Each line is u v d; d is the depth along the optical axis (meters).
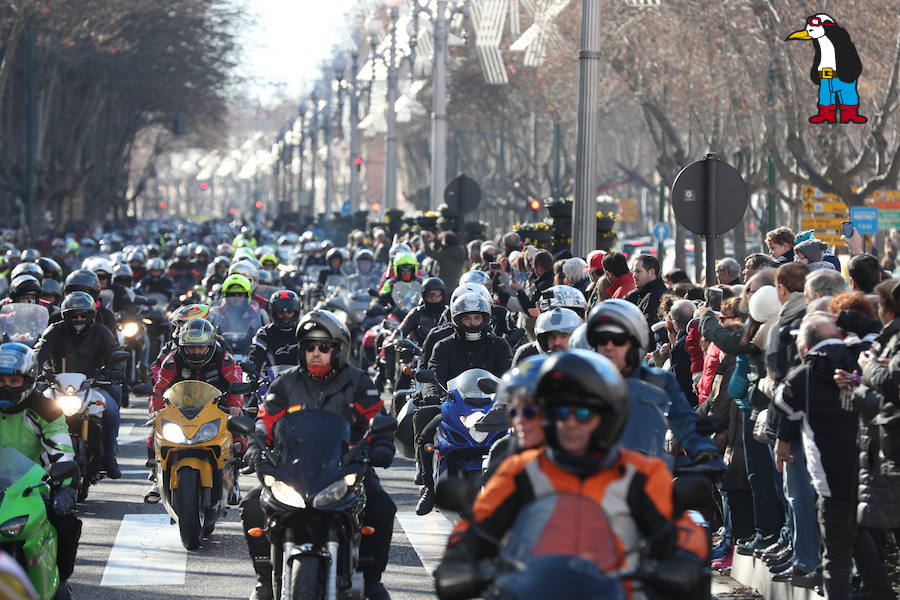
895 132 112.19
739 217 43.25
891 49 97.38
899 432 25.23
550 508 16.97
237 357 47.59
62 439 26.73
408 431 40.09
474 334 38.25
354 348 78.31
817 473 27.17
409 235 113.69
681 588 16.77
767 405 31.81
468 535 17.50
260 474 26.27
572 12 129.50
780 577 30.53
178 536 38.38
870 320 27.86
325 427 26.56
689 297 42.16
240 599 31.38
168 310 75.56
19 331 47.66
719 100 130.62
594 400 16.97
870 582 26.97
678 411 24.20
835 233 93.12
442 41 127.62
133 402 68.62
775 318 30.83
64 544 26.70
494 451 28.14
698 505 18.81
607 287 48.56
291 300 40.72
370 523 28.53
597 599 15.92
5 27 162.88
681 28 123.44
